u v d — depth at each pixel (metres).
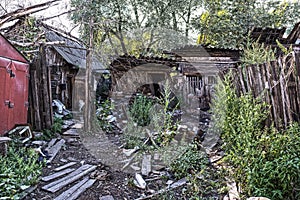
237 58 9.51
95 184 3.46
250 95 4.11
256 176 2.69
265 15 13.76
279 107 3.90
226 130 4.27
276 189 2.54
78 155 4.68
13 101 5.18
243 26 13.38
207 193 3.14
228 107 4.41
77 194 3.13
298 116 3.67
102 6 10.94
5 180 3.09
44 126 6.02
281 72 3.86
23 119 5.59
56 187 3.28
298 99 3.67
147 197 3.06
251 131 3.39
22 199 2.95
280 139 2.96
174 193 3.20
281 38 9.84
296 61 3.70
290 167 2.48
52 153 4.65
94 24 6.96
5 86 4.91
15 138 4.86
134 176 3.72
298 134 3.03
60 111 8.01
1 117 4.77
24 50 7.12
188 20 14.36
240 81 4.80
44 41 6.86
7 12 6.71
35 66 6.00
